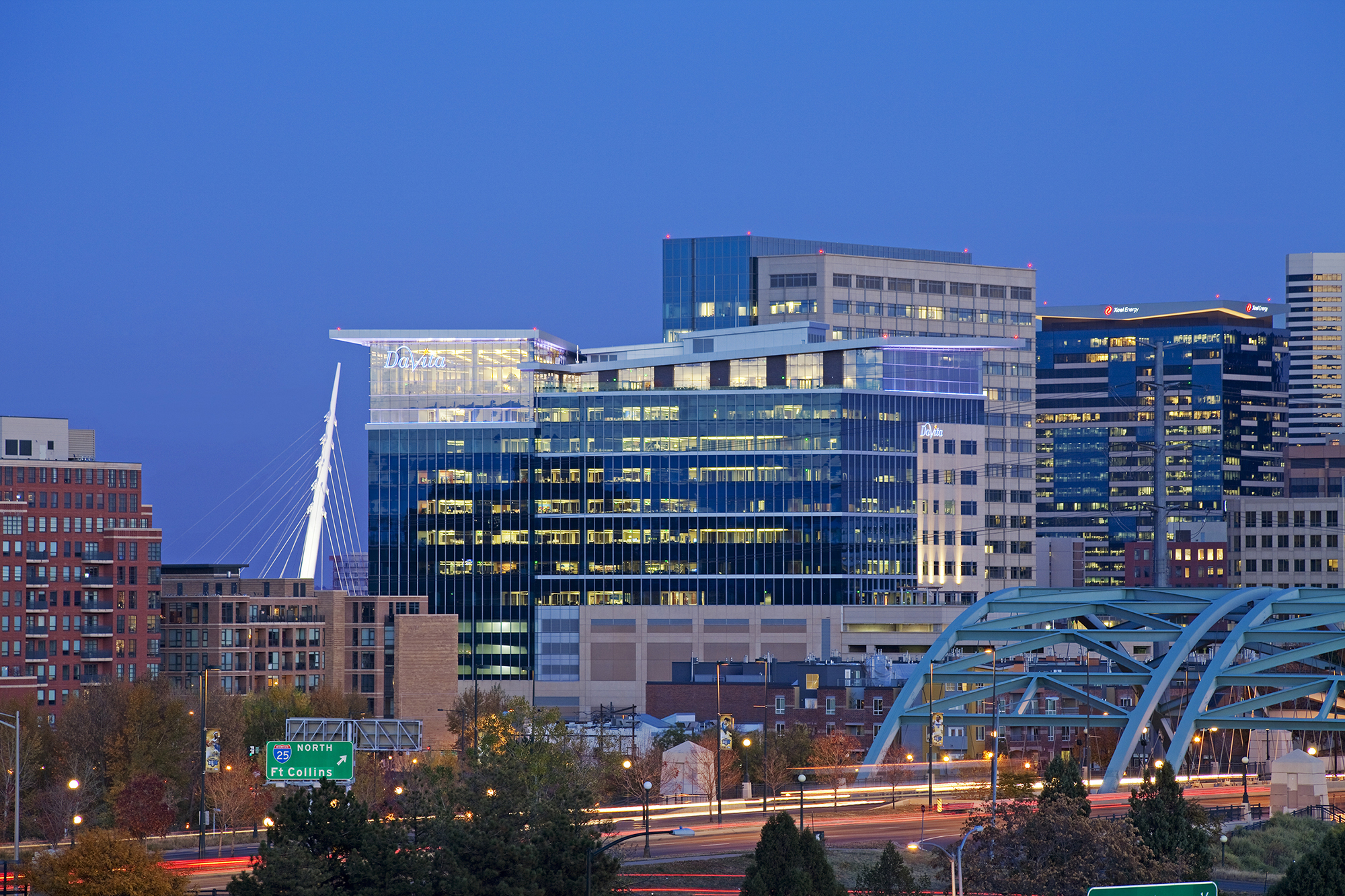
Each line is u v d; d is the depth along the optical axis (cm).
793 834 13938
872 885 14400
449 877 13500
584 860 13825
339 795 14088
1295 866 13850
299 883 13150
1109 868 13912
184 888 15562
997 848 14300
